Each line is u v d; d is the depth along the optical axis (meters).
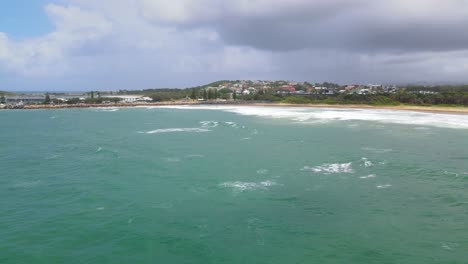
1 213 17.97
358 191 20.92
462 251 13.69
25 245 14.52
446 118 68.06
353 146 35.66
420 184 22.14
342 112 88.88
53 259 13.38
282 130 49.50
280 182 22.77
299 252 13.70
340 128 51.81
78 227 16.20
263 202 19.20
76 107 131.38
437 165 27.00
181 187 21.91
